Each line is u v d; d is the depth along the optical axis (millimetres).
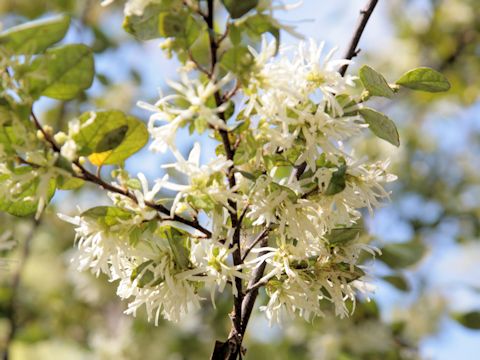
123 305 1426
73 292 1427
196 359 1367
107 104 1593
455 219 1574
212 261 688
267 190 681
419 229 1524
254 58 661
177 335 1382
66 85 665
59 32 656
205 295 1304
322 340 1197
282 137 671
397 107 1771
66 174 661
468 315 1167
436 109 1762
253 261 695
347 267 706
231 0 653
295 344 1274
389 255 1045
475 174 1694
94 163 688
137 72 1603
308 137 679
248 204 685
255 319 1443
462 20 1607
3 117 651
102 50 1435
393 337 1203
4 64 650
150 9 659
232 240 690
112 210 681
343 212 698
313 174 693
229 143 672
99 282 1365
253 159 681
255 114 674
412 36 1633
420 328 1384
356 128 688
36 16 1475
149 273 685
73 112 1402
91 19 1524
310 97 688
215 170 669
